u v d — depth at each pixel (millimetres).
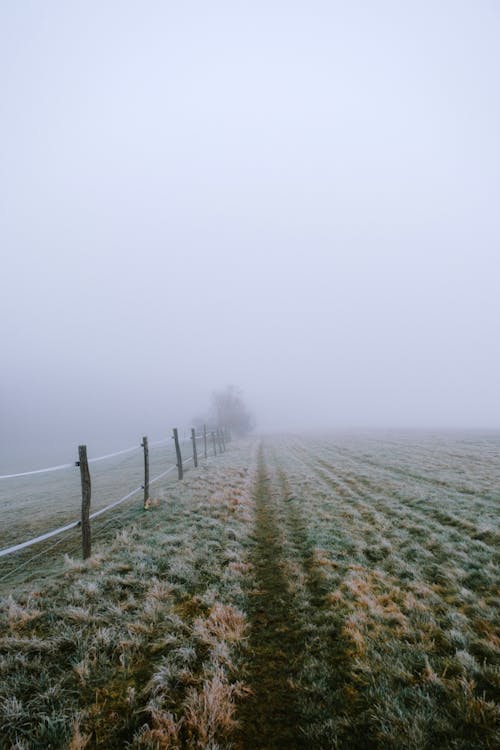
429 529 8500
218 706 3537
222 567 6895
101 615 5125
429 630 4695
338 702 3631
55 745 3268
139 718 3525
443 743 3111
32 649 4465
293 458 24188
